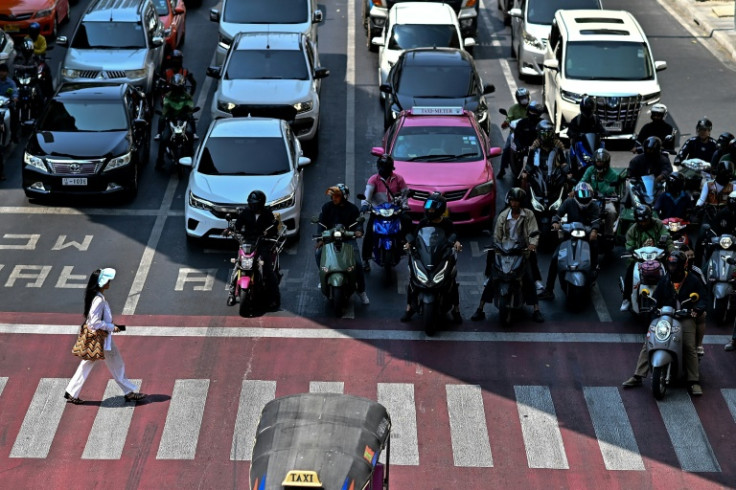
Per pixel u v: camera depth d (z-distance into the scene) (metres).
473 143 51.78
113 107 55.56
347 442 25.30
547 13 70.88
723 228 42.50
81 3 86.88
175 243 49.06
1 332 40.84
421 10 71.00
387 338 40.66
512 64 74.88
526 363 39.00
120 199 53.78
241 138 51.16
